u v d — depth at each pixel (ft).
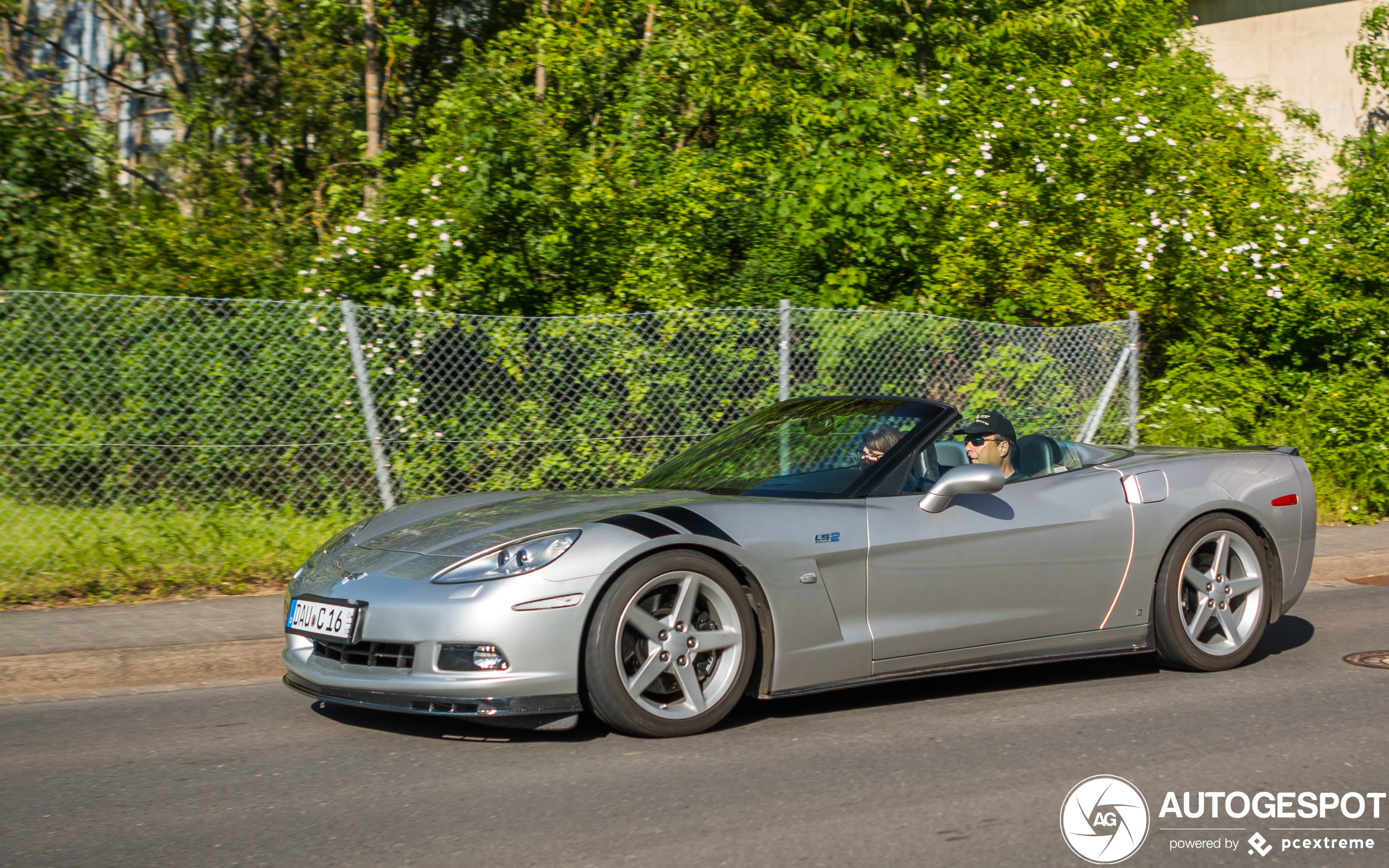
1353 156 51.24
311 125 41.37
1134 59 43.06
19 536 22.13
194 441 23.29
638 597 13.48
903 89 36.60
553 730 13.44
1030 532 15.92
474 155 28.45
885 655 14.99
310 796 12.10
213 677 17.87
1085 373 28.17
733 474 16.62
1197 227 32.50
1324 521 31.73
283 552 23.25
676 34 37.86
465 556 13.57
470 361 24.63
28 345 22.52
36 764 13.41
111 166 35.04
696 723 13.85
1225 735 14.12
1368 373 36.06
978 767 12.85
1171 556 17.04
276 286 29.09
